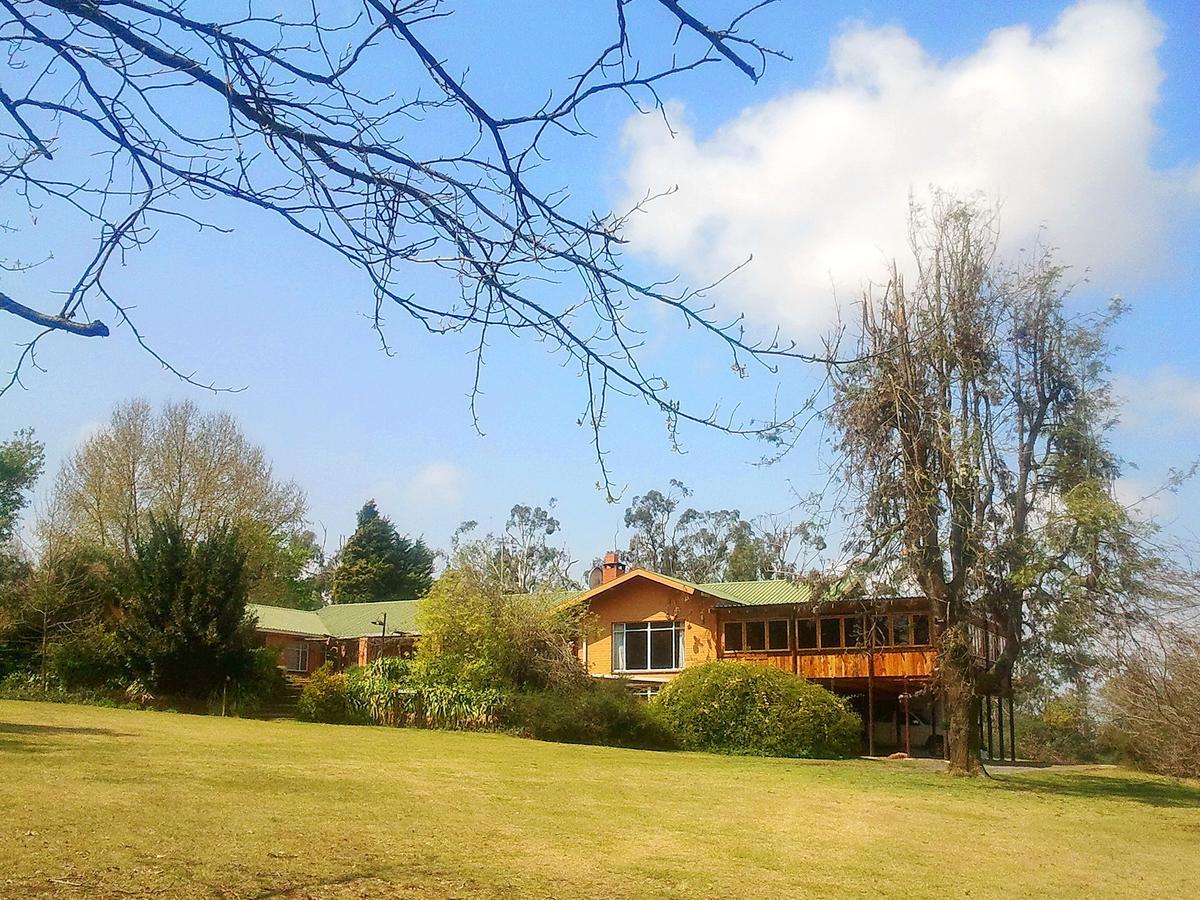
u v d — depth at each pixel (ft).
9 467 171.94
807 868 35.86
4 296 13.37
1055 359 76.33
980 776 78.33
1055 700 82.99
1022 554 73.61
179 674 100.83
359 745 71.05
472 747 78.28
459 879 29.71
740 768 76.74
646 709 100.53
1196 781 89.76
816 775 74.02
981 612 78.54
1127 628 69.67
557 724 97.19
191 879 26.94
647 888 30.63
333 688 104.06
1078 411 75.56
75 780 41.65
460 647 107.76
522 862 33.01
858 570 78.64
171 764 49.42
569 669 107.45
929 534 76.38
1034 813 57.62
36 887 25.02
